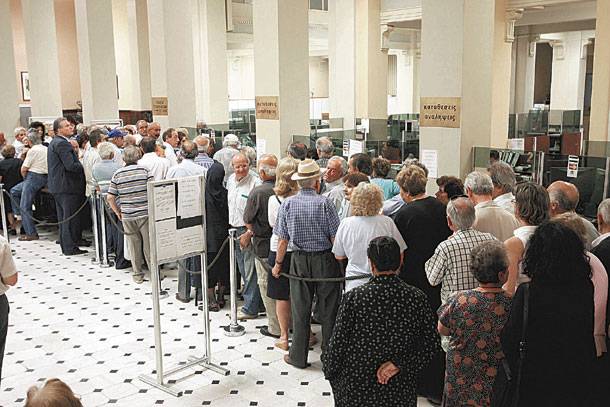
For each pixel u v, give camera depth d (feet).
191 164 22.33
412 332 10.35
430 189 23.97
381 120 42.75
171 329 19.62
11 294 23.04
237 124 53.47
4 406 14.97
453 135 23.09
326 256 15.92
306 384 15.85
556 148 39.19
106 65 42.91
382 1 47.88
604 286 10.21
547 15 49.52
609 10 34.09
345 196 16.71
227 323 20.03
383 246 10.41
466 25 22.31
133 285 24.09
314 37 67.77
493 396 9.94
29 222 31.17
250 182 20.13
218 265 20.86
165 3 38.52
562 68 61.62
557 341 9.20
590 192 20.70
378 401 10.41
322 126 48.37
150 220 15.03
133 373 16.69
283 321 17.80
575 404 9.36
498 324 10.33
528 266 9.47
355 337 10.40
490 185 13.44
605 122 35.01
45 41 47.44
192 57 40.06
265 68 31.55
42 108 47.80
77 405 7.01
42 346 18.48
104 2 42.37
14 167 32.30
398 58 72.33
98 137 27.96
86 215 31.27
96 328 19.81
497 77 43.19
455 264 12.16
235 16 57.31
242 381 16.05
